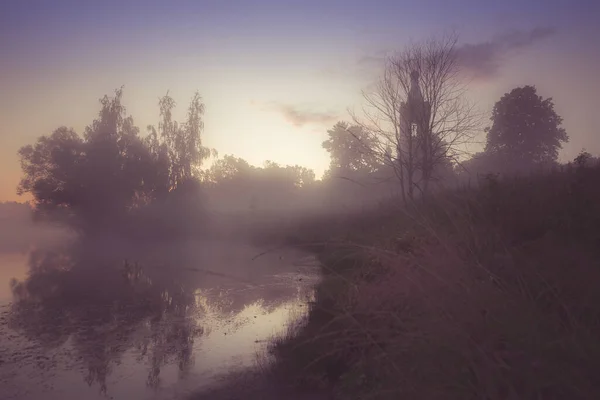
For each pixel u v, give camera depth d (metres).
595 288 3.30
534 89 34.38
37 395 7.43
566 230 5.15
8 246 41.94
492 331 2.95
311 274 17.73
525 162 29.47
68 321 12.55
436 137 20.55
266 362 7.98
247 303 14.13
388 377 3.59
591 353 2.64
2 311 13.88
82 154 45.53
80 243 44.06
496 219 5.32
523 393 2.71
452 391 2.98
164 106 48.91
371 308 3.95
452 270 3.55
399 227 6.58
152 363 8.88
